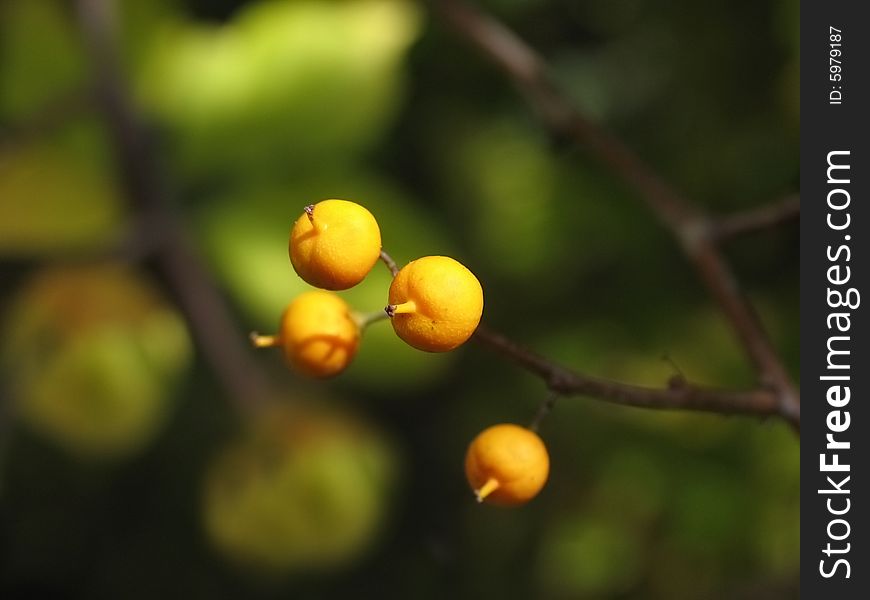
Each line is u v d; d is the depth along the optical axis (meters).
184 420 0.46
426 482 0.46
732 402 0.30
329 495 0.41
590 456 0.41
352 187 0.41
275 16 0.41
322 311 0.28
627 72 0.41
